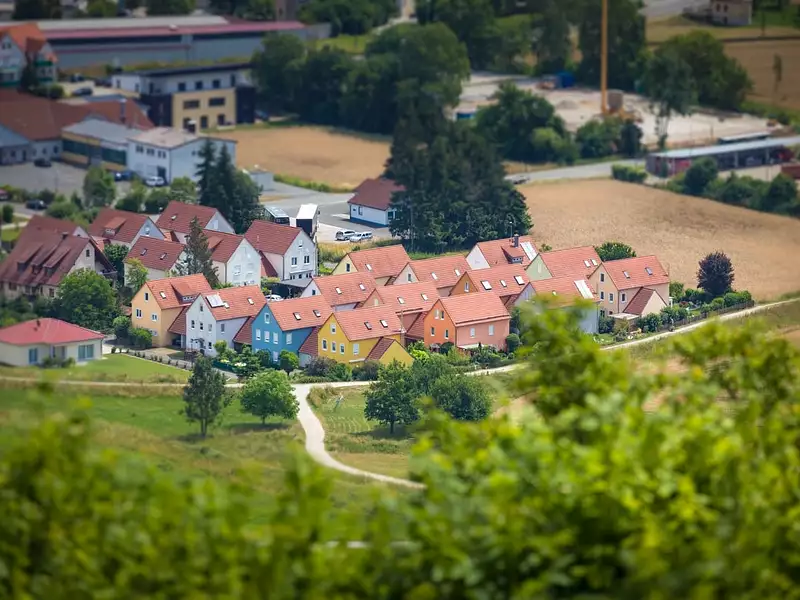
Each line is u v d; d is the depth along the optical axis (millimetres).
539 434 79125
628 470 74688
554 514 74812
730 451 77188
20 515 79188
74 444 81250
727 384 92125
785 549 76312
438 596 75625
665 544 71375
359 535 76125
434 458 79000
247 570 74000
